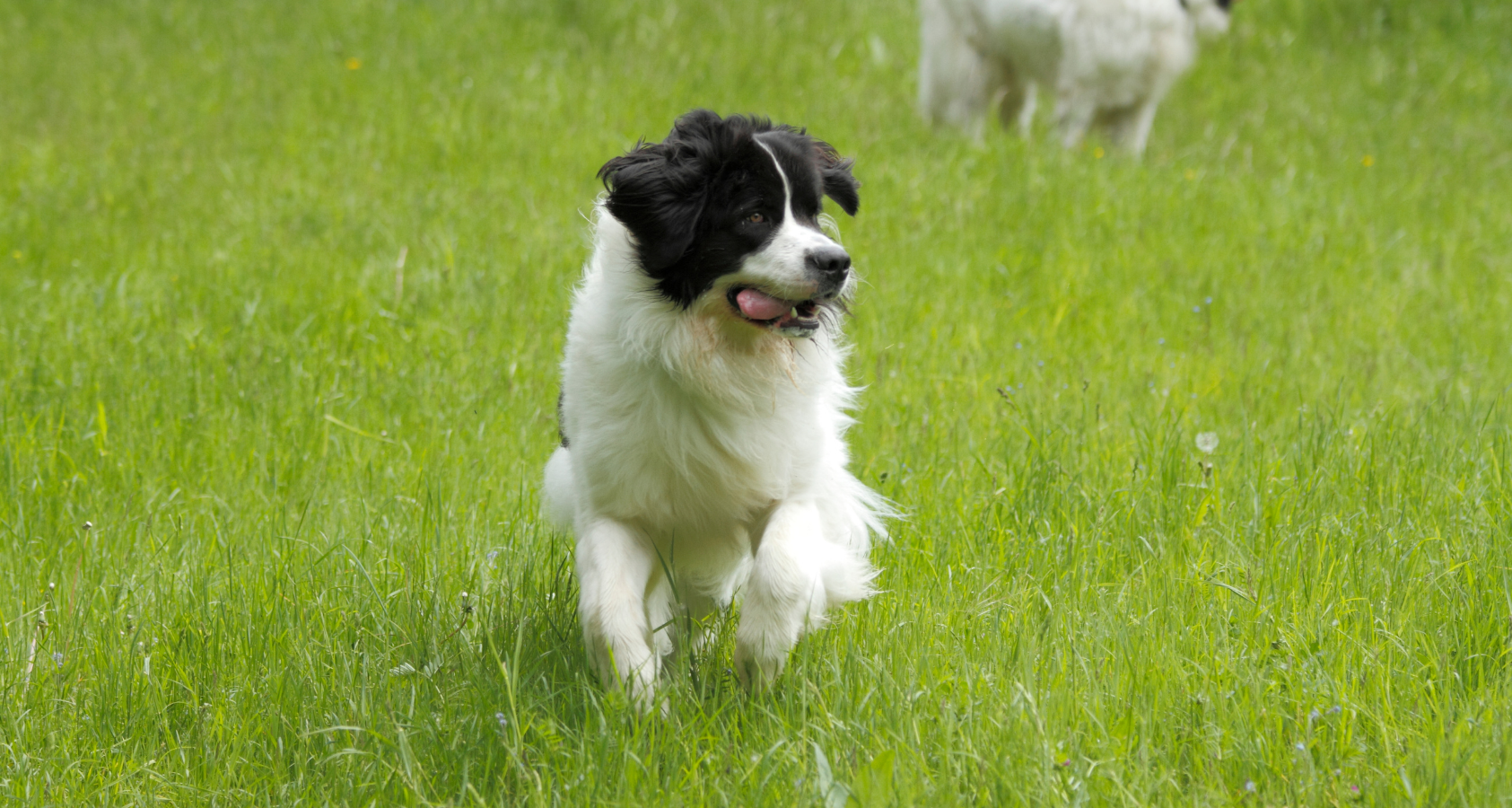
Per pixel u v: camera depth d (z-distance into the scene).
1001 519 6.30
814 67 17.34
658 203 4.71
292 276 10.30
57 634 5.28
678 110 15.12
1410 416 7.79
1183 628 5.10
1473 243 11.87
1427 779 4.00
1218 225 11.98
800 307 4.84
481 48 17.28
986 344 9.21
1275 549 5.79
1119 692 4.62
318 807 4.32
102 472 7.12
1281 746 4.28
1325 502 6.35
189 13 19.08
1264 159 14.86
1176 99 17.22
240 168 13.25
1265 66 18.58
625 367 4.91
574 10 18.66
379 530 6.41
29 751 4.63
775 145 4.83
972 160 13.17
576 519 5.27
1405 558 5.62
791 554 4.82
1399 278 10.99
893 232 11.54
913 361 8.90
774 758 4.31
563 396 5.46
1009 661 4.93
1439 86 17.77
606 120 14.70
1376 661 4.74
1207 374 8.69
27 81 16.42
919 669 4.90
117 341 8.86
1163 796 4.05
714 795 4.17
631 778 4.16
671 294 4.82
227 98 15.62
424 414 8.03
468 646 5.23
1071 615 5.25
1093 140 14.85
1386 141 15.86
